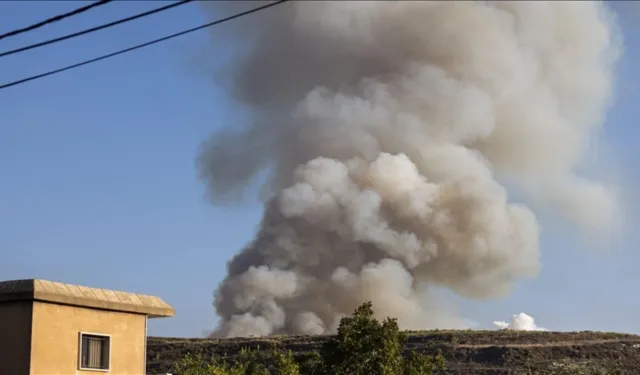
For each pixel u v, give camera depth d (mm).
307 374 53281
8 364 26359
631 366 120500
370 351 51688
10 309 26734
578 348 127812
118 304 28922
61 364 27031
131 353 29375
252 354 120438
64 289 27484
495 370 116938
